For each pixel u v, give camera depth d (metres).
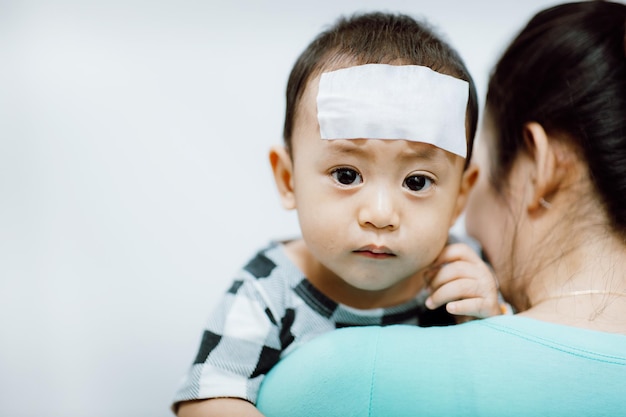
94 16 1.84
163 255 1.85
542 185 0.75
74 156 1.85
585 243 0.71
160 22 1.84
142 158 1.85
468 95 0.82
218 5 1.83
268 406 0.76
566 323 0.66
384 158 0.75
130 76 1.85
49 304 1.82
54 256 1.84
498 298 0.89
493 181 0.86
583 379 0.60
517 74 0.81
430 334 0.68
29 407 1.77
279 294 0.89
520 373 0.62
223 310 0.89
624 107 0.71
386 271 0.80
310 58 0.86
